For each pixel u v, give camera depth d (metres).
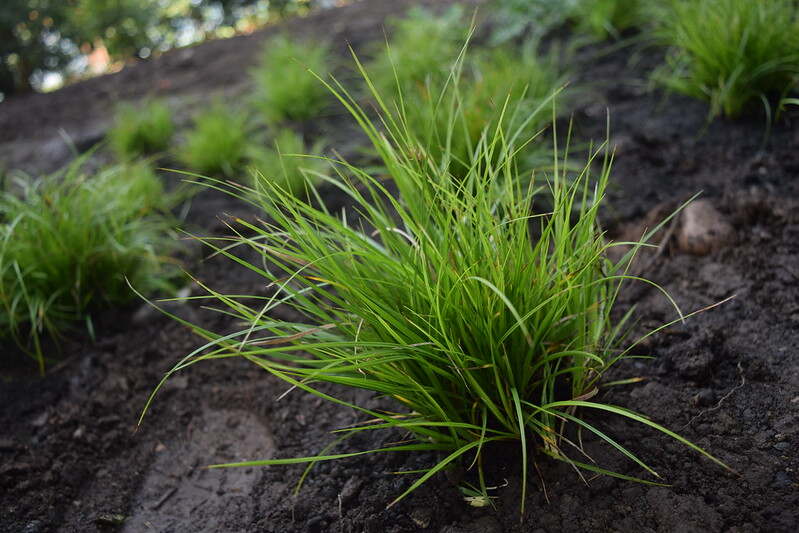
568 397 0.93
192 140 1.56
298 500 0.93
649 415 0.92
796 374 0.94
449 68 1.54
